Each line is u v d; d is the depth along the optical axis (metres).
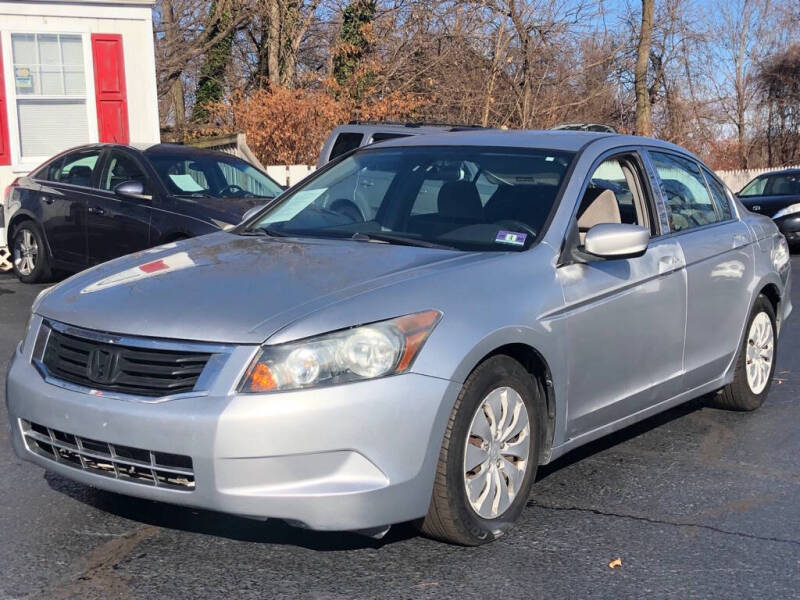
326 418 3.53
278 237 4.94
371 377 3.62
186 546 4.05
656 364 5.07
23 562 3.90
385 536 4.16
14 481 4.84
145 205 9.74
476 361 3.86
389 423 3.62
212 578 3.76
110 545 4.07
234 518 4.36
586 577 3.81
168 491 3.63
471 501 3.96
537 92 24.95
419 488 3.71
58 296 4.24
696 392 5.58
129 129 16.00
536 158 5.06
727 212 6.11
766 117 39.16
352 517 3.58
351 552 4.00
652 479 5.01
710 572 3.88
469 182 4.98
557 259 4.47
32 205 11.01
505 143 5.27
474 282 4.07
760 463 5.30
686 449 5.53
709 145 33.25
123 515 4.39
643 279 4.88
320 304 3.74
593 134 5.45
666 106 32.66
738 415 6.26
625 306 4.73
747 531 4.32
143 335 3.72
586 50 26.58
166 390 3.63
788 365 7.73
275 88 20.50
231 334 3.62
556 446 4.41
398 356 3.68
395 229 4.87
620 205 5.35
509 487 4.16
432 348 3.75
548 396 4.34
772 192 18.48
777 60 38.25
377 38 24.75
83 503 4.54
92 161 10.60
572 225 4.65
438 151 5.34
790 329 9.28
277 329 3.62
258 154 18.98
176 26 27.52
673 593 3.69
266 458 3.50
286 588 3.68
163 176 9.91
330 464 3.57
